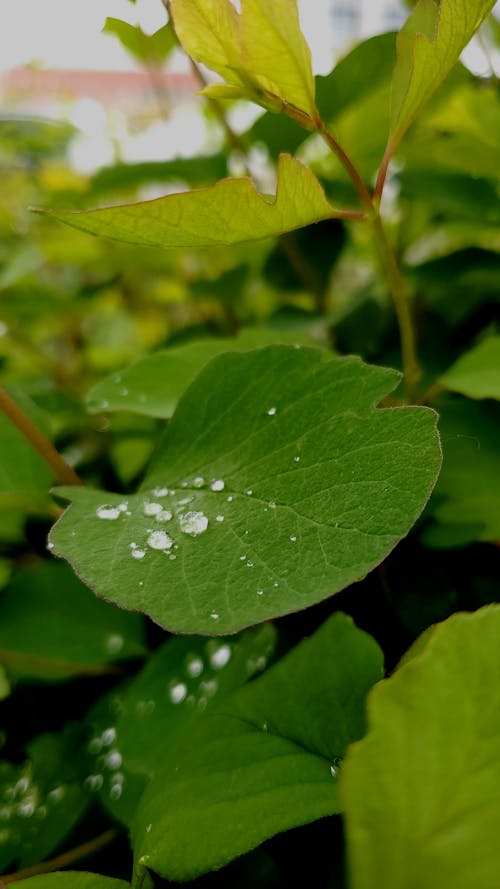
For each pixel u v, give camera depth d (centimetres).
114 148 48
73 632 26
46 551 28
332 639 22
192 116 44
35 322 43
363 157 30
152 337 48
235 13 22
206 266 42
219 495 22
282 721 22
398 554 24
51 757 24
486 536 24
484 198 28
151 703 23
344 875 21
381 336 29
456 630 19
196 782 21
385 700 19
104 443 33
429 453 21
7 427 25
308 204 22
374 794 19
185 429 23
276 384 22
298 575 21
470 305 28
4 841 23
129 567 21
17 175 53
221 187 21
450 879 19
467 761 19
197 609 21
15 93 56
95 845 23
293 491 21
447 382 24
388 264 24
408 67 22
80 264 43
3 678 26
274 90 22
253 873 21
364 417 22
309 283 33
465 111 27
